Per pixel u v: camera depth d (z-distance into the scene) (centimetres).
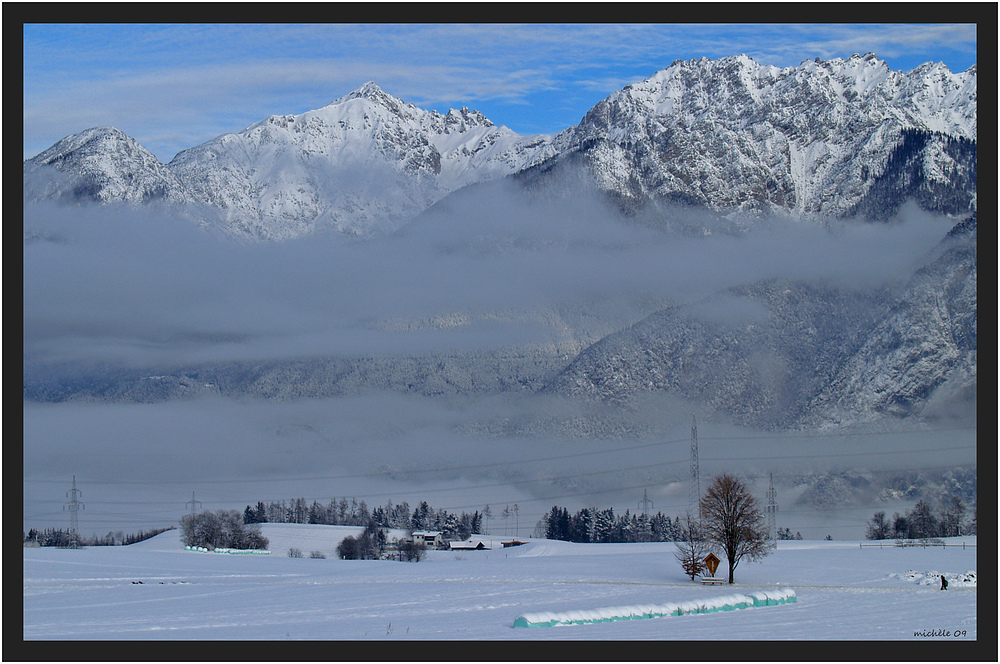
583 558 16762
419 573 13275
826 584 11131
